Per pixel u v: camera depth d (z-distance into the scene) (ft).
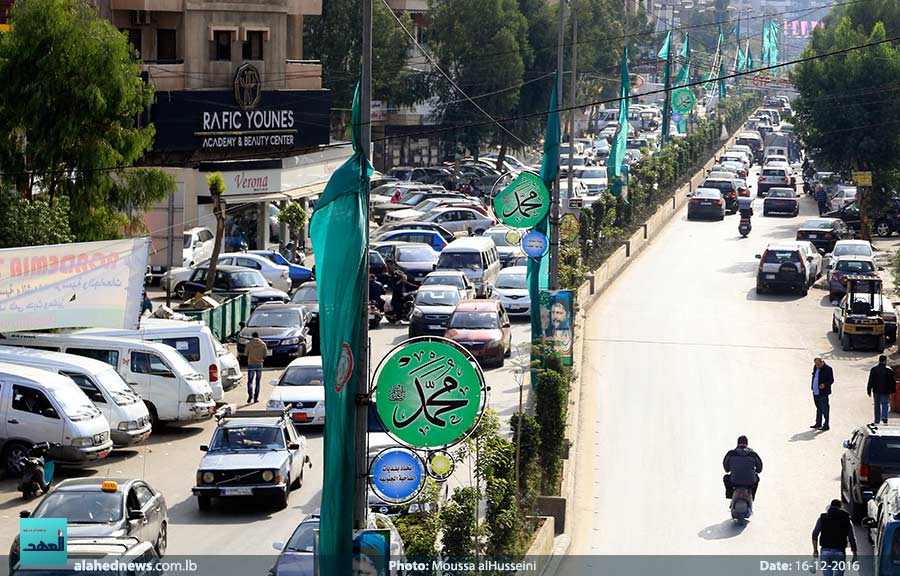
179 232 575.79
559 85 386.11
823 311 564.71
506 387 418.31
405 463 190.70
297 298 533.55
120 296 333.01
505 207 364.99
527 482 269.85
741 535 280.51
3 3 447.01
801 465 337.31
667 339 497.87
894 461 278.26
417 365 183.93
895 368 400.26
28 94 417.28
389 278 595.47
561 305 368.89
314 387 376.89
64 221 399.44
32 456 305.12
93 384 339.77
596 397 406.82
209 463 288.71
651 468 334.65
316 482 318.24
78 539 211.20
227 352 428.56
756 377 437.99
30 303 326.44
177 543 259.80
